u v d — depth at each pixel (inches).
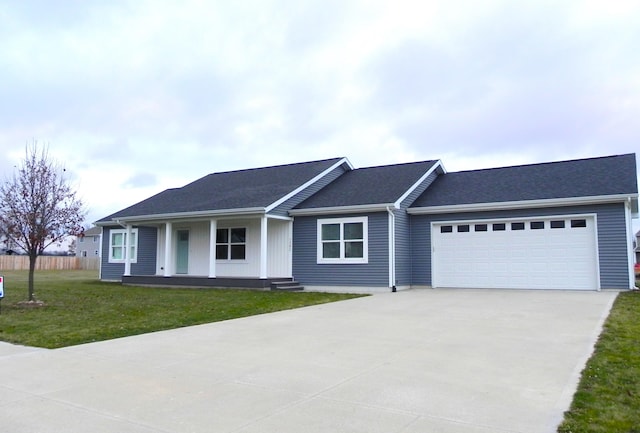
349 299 536.4
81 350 273.4
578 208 609.0
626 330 313.9
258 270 751.7
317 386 198.2
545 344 275.4
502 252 656.4
